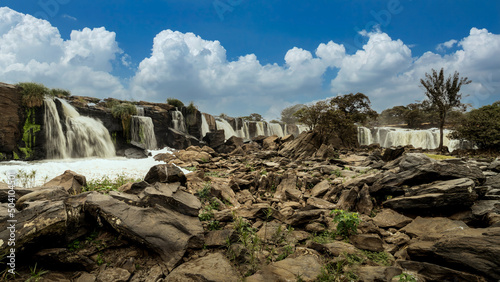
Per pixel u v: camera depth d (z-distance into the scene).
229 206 6.68
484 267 3.13
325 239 4.84
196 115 32.53
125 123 23.44
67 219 3.94
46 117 17.73
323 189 7.90
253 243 4.38
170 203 4.94
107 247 4.04
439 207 5.55
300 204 7.05
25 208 3.70
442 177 6.54
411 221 5.49
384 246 4.55
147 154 21.73
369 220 5.86
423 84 30.48
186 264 3.65
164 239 4.01
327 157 18.70
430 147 39.19
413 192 6.29
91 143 20.66
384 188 6.94
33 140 16.80
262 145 29.34
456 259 3.37
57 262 3.53
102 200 4.41
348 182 7.86
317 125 28.05
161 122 27.66
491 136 22.56
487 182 7.59
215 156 20.27
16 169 9.88
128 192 5.81
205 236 4.52
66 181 6.95
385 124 72.44
